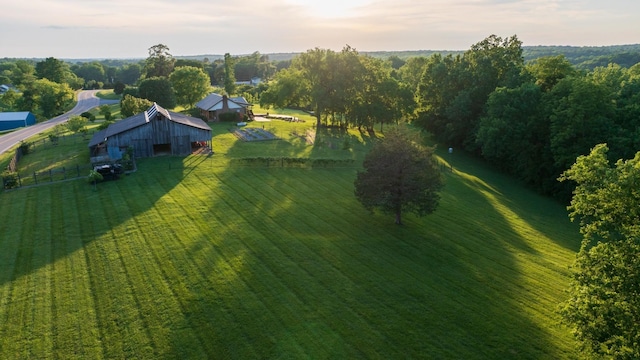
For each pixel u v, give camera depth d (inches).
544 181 1993.1
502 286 1012.5
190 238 1182.9
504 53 2674.7
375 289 968.9
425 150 1286.9
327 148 2363.4
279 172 1839.3
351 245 1188.5
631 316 636.7
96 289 933.2
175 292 928.3
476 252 1194.0
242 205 1444.4
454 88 2802.7
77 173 1704.0
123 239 1166.3
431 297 946.7
